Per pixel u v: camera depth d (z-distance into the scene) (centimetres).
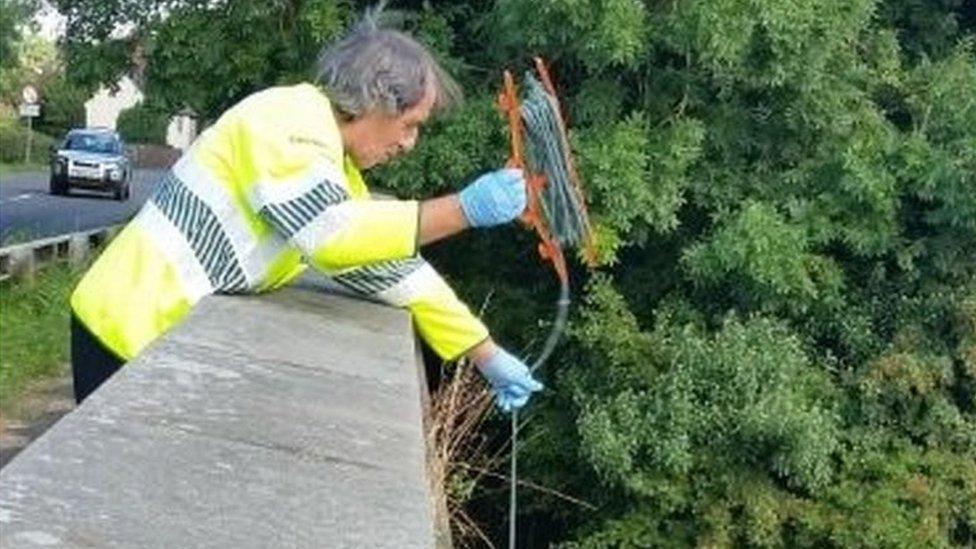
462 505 854
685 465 1127
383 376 302
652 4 1138
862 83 1255
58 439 203
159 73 1251
